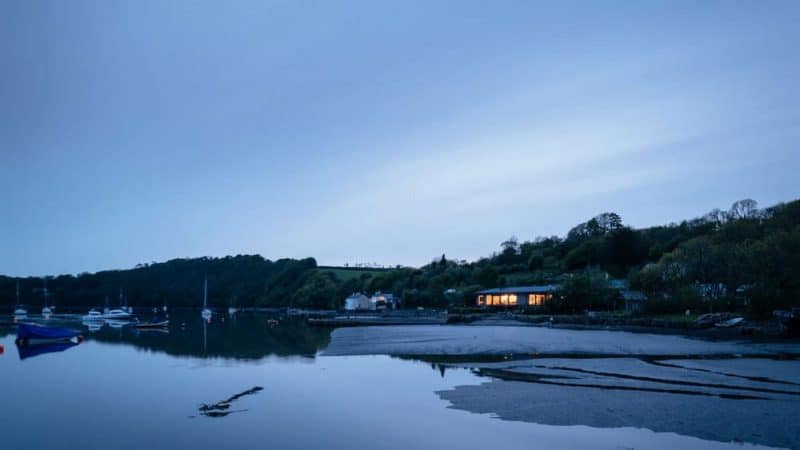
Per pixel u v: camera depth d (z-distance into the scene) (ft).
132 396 82.53
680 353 127.75
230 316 484.33
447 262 572.10
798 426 58.13
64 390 88.99
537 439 54.85
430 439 55.47
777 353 127.44
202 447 54.54
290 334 229.04
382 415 66.44
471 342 160.56
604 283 280.10
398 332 212.23
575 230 513.04
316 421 63.87
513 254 520.01
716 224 402.11
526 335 185.68
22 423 65.98
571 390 80.59
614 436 55.52
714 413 64.39
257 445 54.65
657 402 71.20
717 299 225.76
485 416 65.05
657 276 268.00
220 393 83.76
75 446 55.98
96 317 367.25
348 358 128.77
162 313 581.53
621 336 178.29
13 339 206.49
